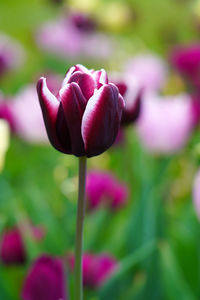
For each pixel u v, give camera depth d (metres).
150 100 1.61
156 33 3.81
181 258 1.21
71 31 3.10
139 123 1.55
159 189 1.48
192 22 3.28
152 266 1.09
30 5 5.12
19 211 1.16
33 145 1.94
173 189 1.67
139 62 2.12
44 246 1.19
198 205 1.08
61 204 1.55
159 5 4.64
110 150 1.71
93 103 0.81
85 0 3.17
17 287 1.17
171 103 1.60
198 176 1.08
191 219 1.32
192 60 2.10
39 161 2.01
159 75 2.09
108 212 1.31
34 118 1.67
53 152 2.01
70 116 0.81
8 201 1.47
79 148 0.82
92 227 1.24
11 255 1.14
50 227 1.25
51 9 4.68
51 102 0.82
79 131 0.82
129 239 1.22
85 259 1.09
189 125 1.58
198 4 3.24
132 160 1.48
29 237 1.11
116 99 0.82
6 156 1.92
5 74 2.71
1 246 1.14
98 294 1.04
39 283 0.97
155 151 1.59
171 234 1.25
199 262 1.21
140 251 1.08
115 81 1.01
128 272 1.16
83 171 0.84
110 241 1.23
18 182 1.91
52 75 2.67
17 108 1.66
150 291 1.09
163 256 1.06
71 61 3.19
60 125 0.82
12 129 1.68
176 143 1.58
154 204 1.27
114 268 1.08
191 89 2.24
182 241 1.22
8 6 5.11
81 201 0.84
